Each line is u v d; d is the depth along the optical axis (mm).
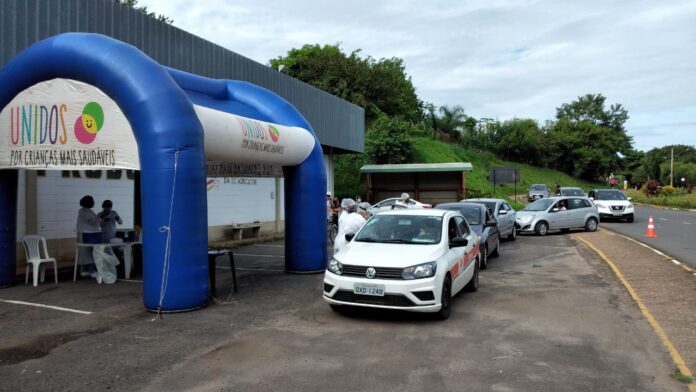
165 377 5074
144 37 12656
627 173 88688
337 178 35281
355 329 6773
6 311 7695
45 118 8242
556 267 12234
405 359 5609
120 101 7625
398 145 38812
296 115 11547
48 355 5730
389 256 7211
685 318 7285
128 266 10500
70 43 7910
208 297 8086
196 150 7723
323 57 47688
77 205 11859
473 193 38688
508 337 6441
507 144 69500
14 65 8352
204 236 7910
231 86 11688
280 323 7070
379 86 48656
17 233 10508
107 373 5180
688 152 102500
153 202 7484
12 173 9344
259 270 11742
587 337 6445
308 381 4973
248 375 5129
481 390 4762
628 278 10492
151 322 7090
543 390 4766
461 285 8234
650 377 5090
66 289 9312
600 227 24312
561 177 71000
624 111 99438
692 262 12883
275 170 12352
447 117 61969
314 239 11289
